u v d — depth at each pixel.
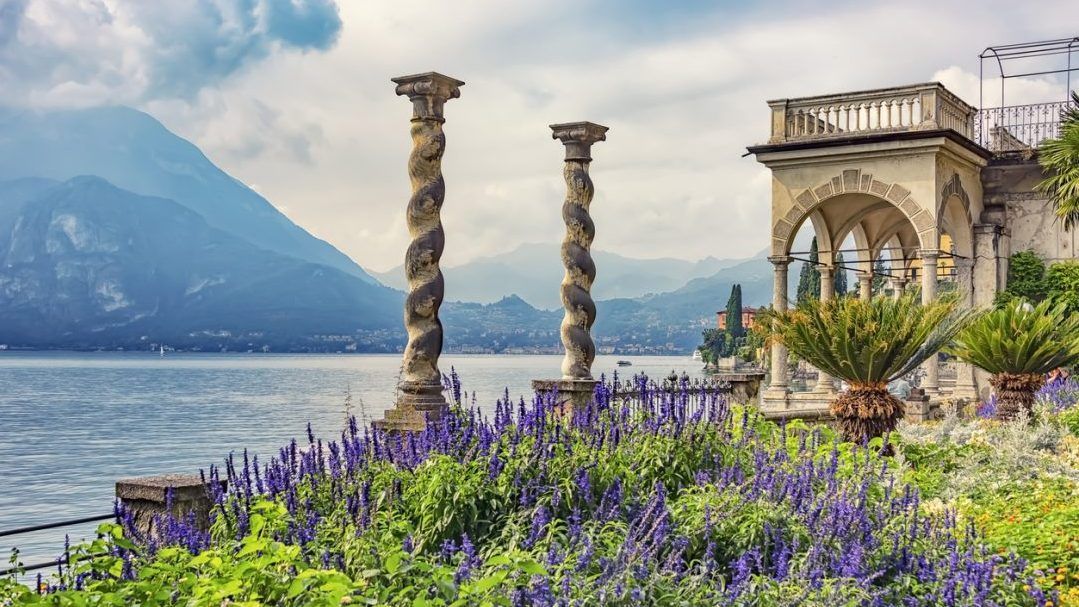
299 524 6.94
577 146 16.72
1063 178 24.52
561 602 6.00
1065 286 25.53
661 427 9.78
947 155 23.86
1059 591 8.30
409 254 12.96
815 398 25.69
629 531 6.91
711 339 104.25
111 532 6.08
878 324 16.23
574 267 16.62
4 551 21.58
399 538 7.25
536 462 8.27
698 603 6.52
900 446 14.67
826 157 24.27
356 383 144.75
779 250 24.95
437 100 13.18
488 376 137.38
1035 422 19.36
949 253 24.86
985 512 10.70
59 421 79.81
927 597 7.35
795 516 8.07
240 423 74.00
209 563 5.84
